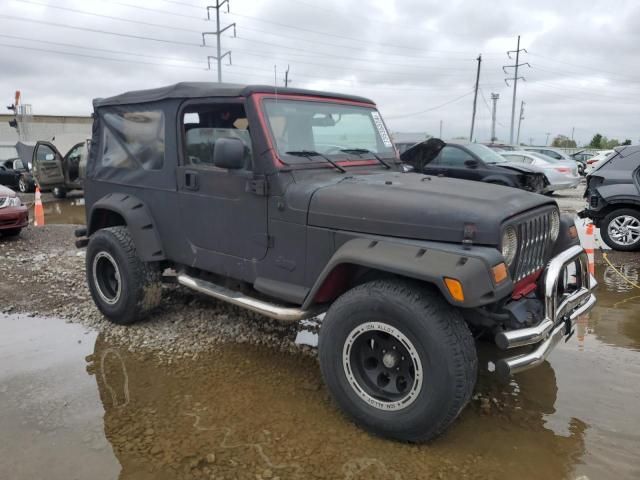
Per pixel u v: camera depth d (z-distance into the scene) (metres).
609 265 6.98
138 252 4.33
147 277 4.46
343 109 4.09
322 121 3.90
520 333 2.77
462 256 2.68
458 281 2.58
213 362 3.95
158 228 4.38
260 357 4.04
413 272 2.71
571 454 2.84
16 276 6.24
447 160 11.58
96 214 4.93
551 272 3.06
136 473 2.67
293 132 3.67
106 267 4.71
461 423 3.15
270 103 3.58
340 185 3.40
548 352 2.89
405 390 2.88
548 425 3.13
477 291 2.59
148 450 2.86
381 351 2.97
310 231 3.32
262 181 3.47
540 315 3.07
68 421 3.13
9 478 2.62
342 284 3.28
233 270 3.83
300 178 3.53
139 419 3.16
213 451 2.85
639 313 5.09
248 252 3.70
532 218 3.13
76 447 2.88
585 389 3.56
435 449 2.88
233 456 2.81
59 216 12.09
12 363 3.92
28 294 5.55
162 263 4.66
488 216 2.79
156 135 4.27
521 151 18.48
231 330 4.55
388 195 3.12
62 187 15.16
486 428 3.09
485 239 2.76
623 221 7.71
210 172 3.83
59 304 5.23
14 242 8.38
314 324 4.68
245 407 3.30
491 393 3.50
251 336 4.43
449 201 2.96
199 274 4.38
